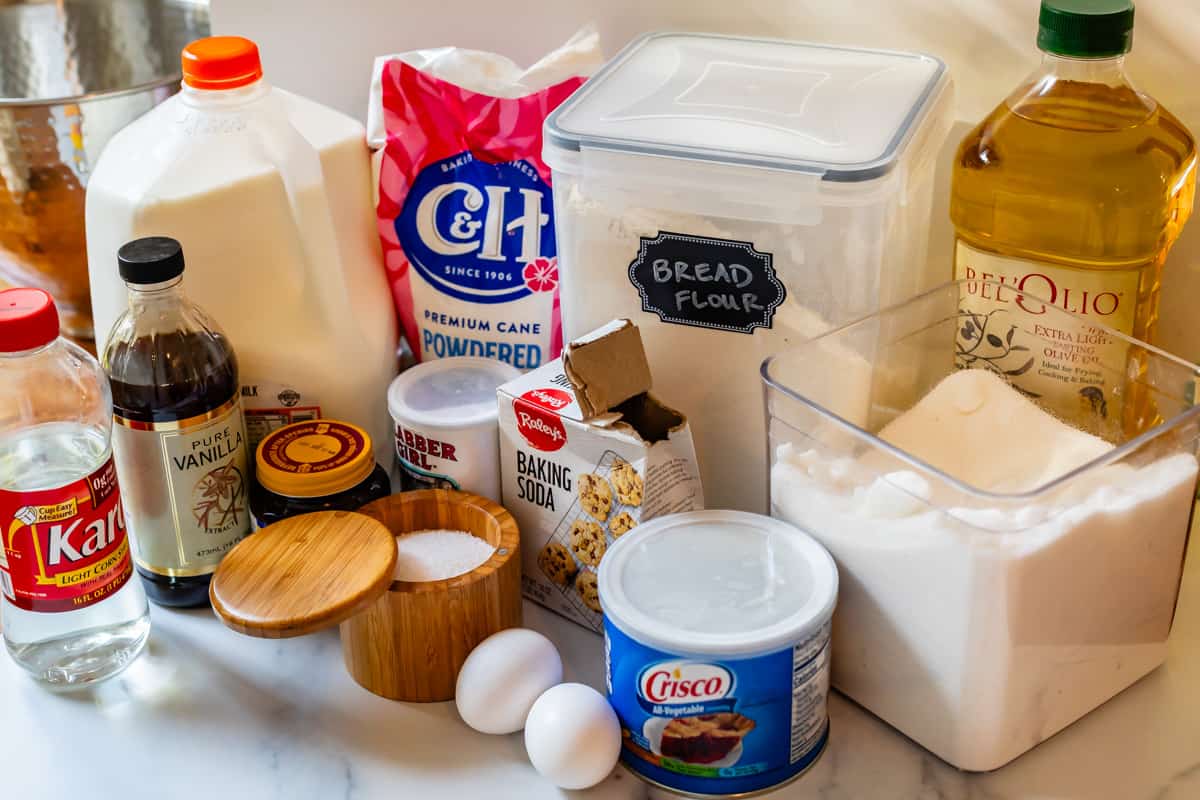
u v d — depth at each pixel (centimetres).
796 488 74
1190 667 78
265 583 74
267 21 102
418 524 84
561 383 80
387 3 100
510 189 92
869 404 81
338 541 77
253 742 76
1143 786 71
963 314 82
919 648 70
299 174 84
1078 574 67
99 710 78
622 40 98
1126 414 77
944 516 65
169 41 121
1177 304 89
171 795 72
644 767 72
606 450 76
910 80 82
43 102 99
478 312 96
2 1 124
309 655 83
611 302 82
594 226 79
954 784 72
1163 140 79
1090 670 73
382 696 79
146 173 84
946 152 92
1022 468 76
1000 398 79
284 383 88
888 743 75
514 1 98
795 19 93
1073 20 75
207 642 84
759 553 74
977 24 87
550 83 90
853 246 74
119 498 79
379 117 93
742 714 69
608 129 77
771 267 76
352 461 83
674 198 76
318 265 86
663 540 75
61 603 77
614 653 71
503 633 76
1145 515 69
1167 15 82
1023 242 82
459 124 92
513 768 74
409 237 95
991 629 66
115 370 80
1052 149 79
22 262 109
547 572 84
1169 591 74
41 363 78
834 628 75
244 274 85
